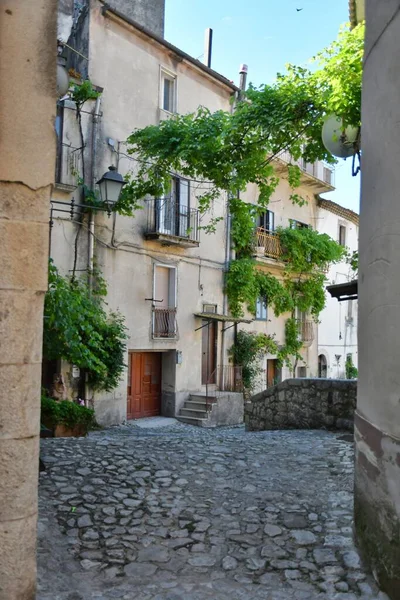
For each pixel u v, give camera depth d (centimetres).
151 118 1608
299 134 873
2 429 248
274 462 640
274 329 2159
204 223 1812
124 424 1537
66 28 1498
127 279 1549
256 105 870
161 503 480
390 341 320
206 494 510
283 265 2138
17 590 249
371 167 361
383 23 340
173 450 689
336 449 711
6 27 259
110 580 345
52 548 377
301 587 339
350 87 666
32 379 256
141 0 1766
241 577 353
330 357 2581
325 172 2397
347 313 2747
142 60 1584
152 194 1173
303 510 469
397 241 312
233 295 1916
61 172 1344
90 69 1441
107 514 448
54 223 1336
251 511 466
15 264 252
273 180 1018
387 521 322
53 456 617
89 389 1422
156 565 368
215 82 1828
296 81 845
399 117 312
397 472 309
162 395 1733
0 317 248
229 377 1919
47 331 976
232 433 951
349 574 353
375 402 345
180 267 1728
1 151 252
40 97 263
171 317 1689
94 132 1434
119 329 1440
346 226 2688
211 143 958
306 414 941
